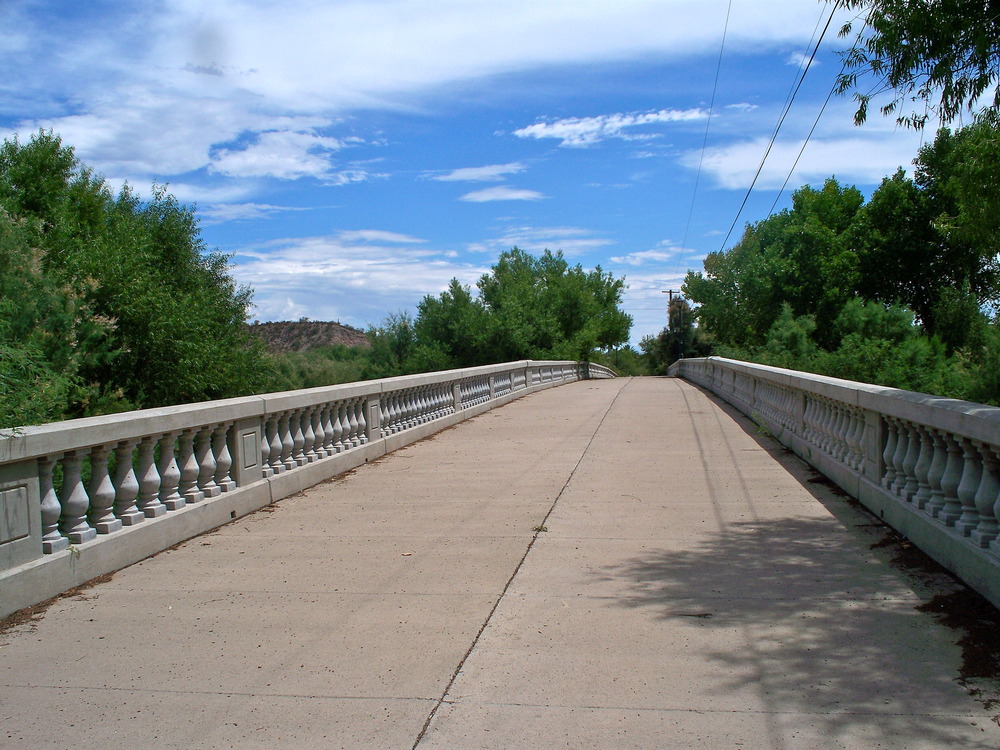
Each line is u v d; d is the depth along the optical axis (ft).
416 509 27.35
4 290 39.83
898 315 92.73
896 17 21.12
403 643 15.43
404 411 44.55
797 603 17.10
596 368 165.89
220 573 20.12
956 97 21.35
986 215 22.02
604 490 29.78
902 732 11.64
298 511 27.32
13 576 17.11
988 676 13.37
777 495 27.99
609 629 15.96
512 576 19.56
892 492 23.25
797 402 37.58
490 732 11.95
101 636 15.96
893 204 115.55
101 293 48.62
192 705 12.98
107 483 20.54
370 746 11.63
